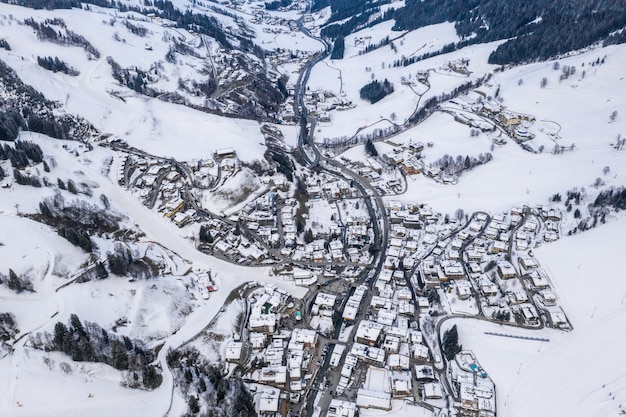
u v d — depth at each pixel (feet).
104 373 460.55
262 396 476.54
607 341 527.81
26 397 419.95
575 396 474.90
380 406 473.67
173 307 569.64
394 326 570.87
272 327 562.25
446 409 471.21
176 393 463.42
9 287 517.55
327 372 522.88
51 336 466.29
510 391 490.90
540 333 556.51
